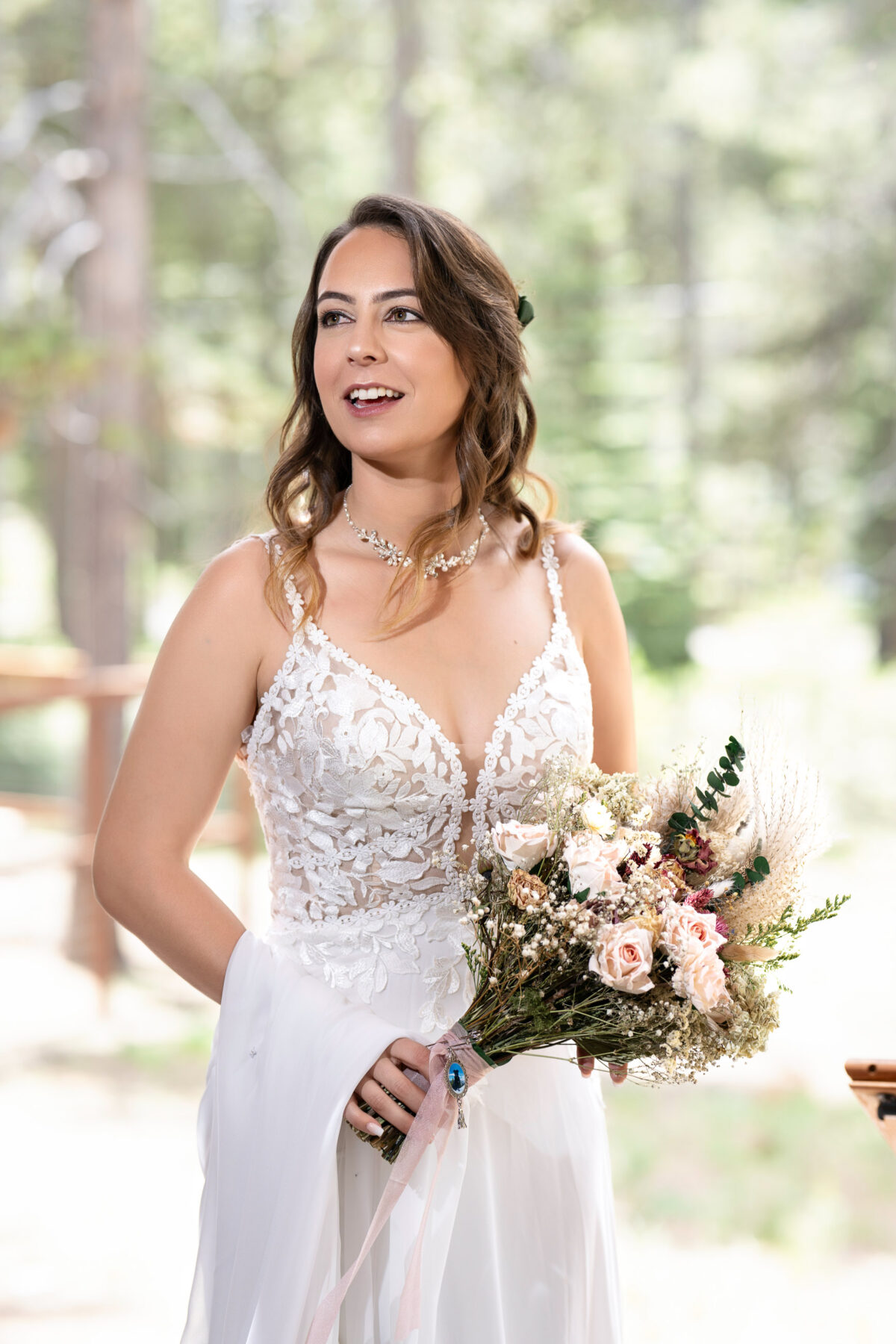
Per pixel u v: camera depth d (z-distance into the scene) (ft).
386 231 6.95
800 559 52.85
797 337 51.34
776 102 48.52
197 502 54.70
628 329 49.55
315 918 6.94
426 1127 6.08
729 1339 12.33
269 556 7.02
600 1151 7.27
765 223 53.83
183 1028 21.27
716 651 49.29
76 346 25.26
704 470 53.78
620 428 48.06
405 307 6.86
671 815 6.47
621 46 46.80
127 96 27.55
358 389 6.91
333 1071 6.23
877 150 48.85
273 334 46.88
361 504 7.30
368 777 6.68
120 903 6.64
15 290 35.65
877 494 52.06
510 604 7.37
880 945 25.77
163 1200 14.96
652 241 55.52
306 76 47.55
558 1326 6.82
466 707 6.97
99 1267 13.28
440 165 45.42
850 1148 16.93
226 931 6.66
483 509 7.70
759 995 6.19
